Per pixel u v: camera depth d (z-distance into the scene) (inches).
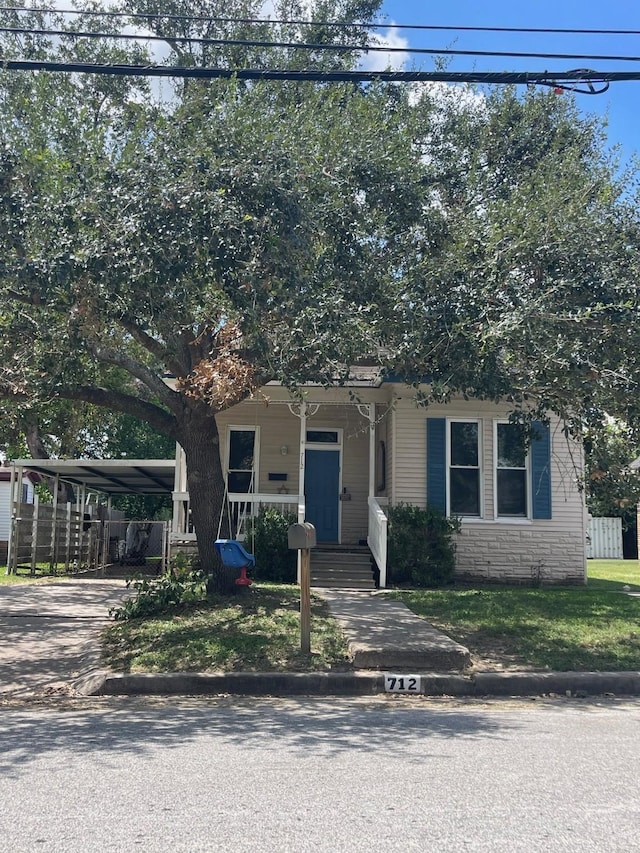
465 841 170.9
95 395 469.1
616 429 481.1
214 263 346.6
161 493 1032.8
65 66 374.6
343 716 300.7
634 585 669.3
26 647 408.8
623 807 193.8
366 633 403.9
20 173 380.5
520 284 392.8
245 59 601.3
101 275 347.6
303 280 369.4
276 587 556.7
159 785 207.9
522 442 525.7
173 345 455.8
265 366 395.9
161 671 353.4
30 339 437.4
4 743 254.2
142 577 493.4
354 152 410.9
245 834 173.6
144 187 360.5
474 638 414.0
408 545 612.4
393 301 405.7
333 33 607.2
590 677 358.3
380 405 699.4
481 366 395.5
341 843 169.0
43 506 752.3
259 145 378.6
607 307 371.9
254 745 251.4
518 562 649.0
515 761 234.7
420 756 239.3
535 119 626.8
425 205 447.2
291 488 714.2
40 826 178.2
